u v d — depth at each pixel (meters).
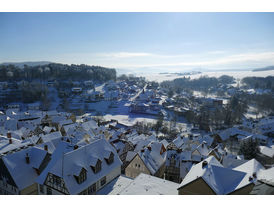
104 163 34.88
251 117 130.12
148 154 46.00
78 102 170.62
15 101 155.62
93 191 31.42
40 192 31.84
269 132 94.81
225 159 46.78
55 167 28.80
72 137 58.56
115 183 34.97
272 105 138.25
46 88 177.62
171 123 113.19
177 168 47.59
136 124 107.12
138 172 43.38
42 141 55.78
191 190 24.58
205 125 106.88
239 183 23.38
